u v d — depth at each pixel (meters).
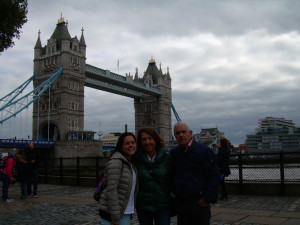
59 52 102.44
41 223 9.48
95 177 19.97
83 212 11.03
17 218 10.36
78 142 90.25
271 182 13.84
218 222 8.80
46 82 95.38
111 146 115.62
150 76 158.88
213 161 5.22
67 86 100.06
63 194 16.33
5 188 14.29
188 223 5.19
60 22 110.12
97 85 113.56
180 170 5.28
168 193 5.40
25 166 15.11
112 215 4.73
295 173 13.35
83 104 105.06
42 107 103.88
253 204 11.53
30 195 15.57
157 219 5.32
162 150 5.51
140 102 159.62
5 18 19.16
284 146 178.12
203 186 5.16
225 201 12.46
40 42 110.06
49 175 23.56
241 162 14.46
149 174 5.29
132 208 5.12
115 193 4.82
